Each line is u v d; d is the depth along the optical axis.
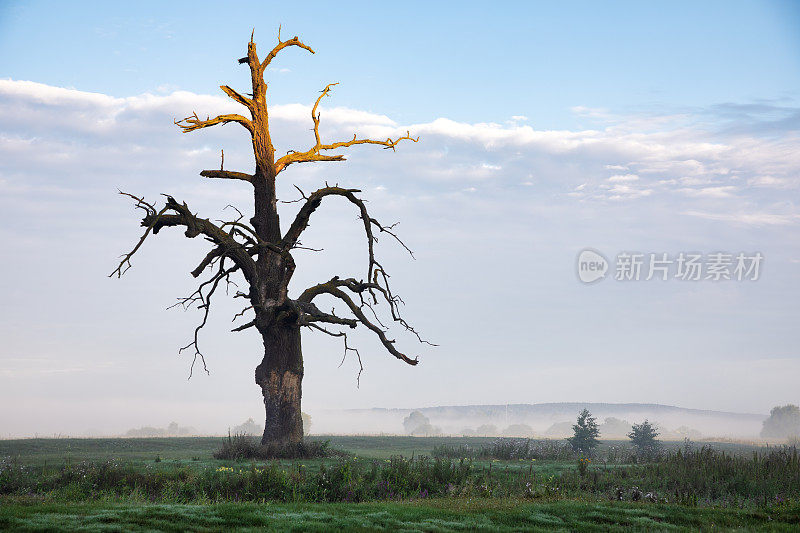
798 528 13.77
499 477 21.31
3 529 11.56
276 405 31.75
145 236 29.64
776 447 47.03
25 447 33.59
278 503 16.28
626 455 31.41
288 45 34.41
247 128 33.28
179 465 23.33
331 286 34.56
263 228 32.88
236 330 32.72
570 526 13.59
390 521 13.23
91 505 14.85
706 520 14.55
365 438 51.59
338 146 36.38
